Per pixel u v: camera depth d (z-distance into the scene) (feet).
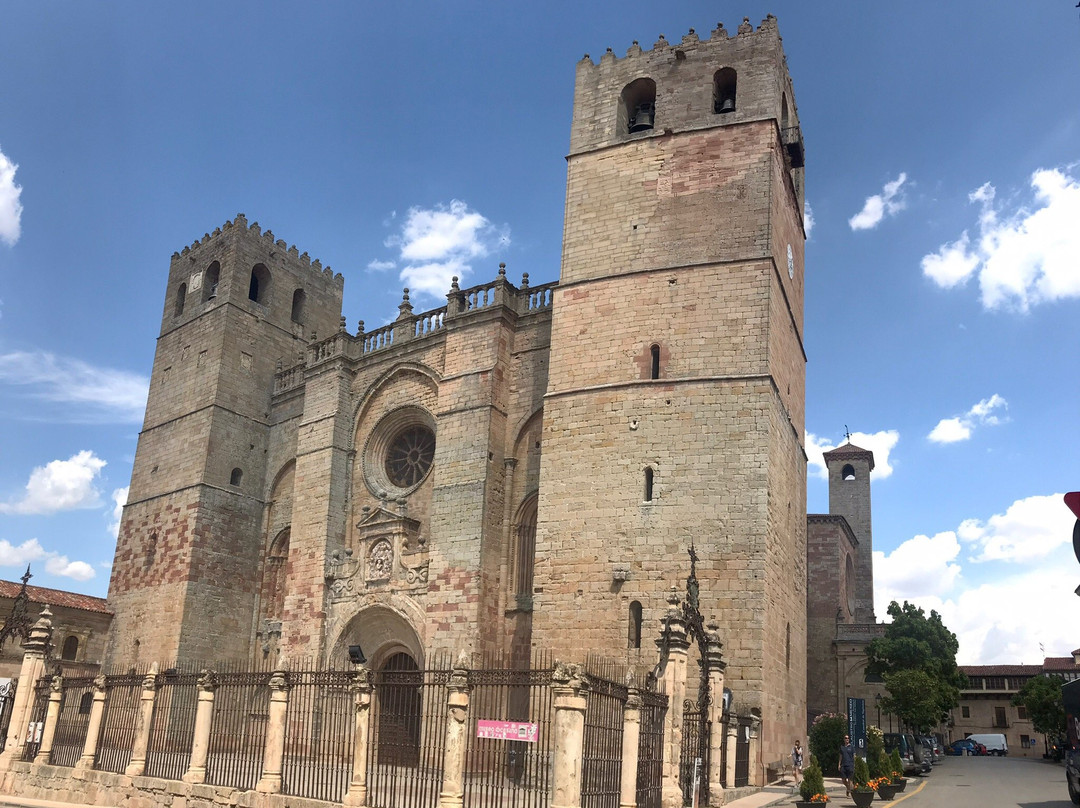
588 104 138.00
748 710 99.76
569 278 127.44
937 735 258.98
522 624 123.85
